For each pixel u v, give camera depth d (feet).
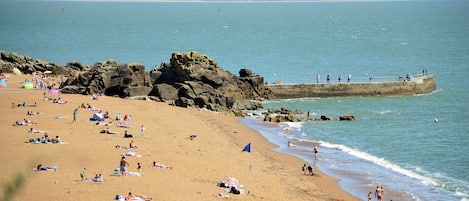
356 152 262.88
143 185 187.73
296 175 224.12
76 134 256.11
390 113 353.92
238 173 217.36
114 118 297.74
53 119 287.69
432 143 277.64
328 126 318.45
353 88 411.75
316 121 331.57
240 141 279.49
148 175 201.36
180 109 342.23
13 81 400.67
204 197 179.63
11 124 273.54
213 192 186.70
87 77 367.86
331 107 376.07
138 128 280.31
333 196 199.21
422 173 228.43
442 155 255.29
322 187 209.56
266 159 246.47
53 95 352.69
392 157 253.65
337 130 308.81
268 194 192.75
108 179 192.54
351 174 227.61
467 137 289.12
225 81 385.70
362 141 284.00
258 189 197.77
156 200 172.65
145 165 214.90
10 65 443.32
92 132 262.67
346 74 525.34
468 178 221.25
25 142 236.43
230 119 332.60
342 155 258.37
